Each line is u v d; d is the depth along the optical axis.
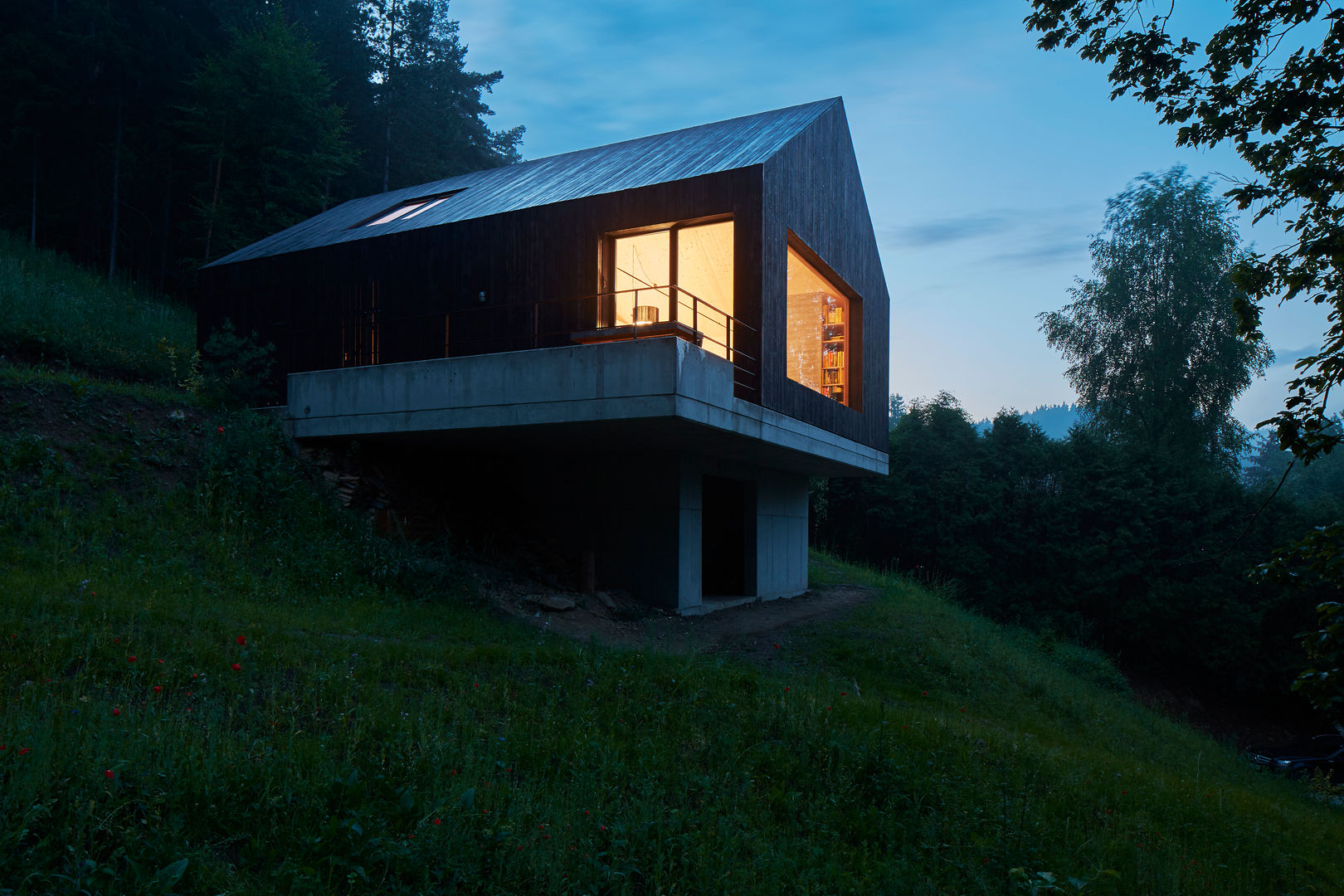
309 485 11.70
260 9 31.62
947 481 28.94
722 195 11.73
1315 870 6.97
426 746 4.70
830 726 6.90
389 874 3.61
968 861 5.21
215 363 15.22
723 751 5.96
